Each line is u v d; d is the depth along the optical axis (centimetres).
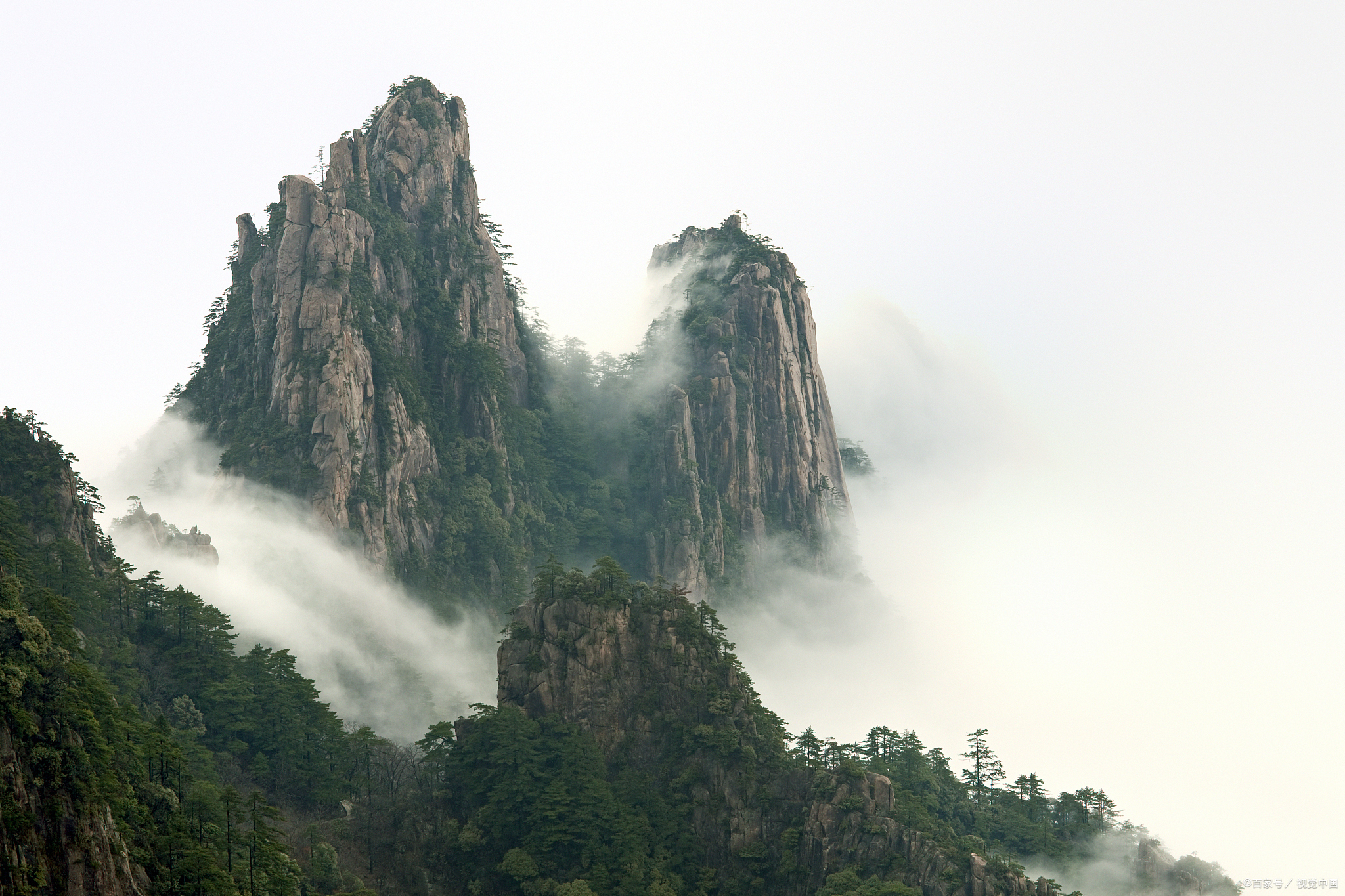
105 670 18862
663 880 19500
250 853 15275
